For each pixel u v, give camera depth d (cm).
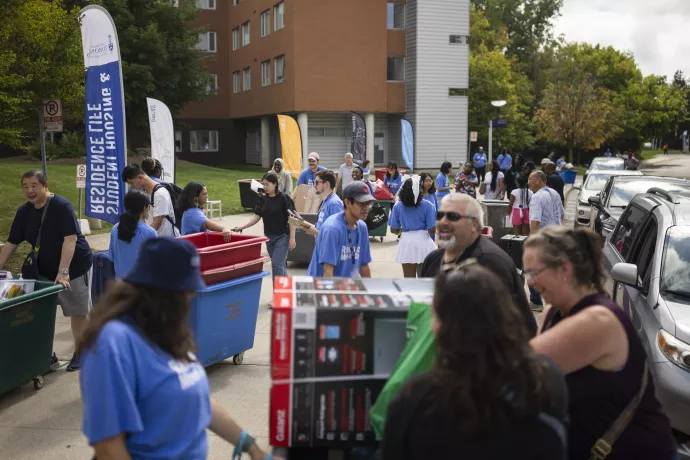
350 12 3553
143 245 223
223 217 1784
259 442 467
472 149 4956
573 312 256
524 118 5597
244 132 4538
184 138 4384
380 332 244
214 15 4372
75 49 1329
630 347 245
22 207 604
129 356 211
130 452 215
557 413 177
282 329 242
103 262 670
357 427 246
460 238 364
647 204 658
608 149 6050
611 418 246
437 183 1460
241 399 550
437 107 3872
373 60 3631
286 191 1436
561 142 5066
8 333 527
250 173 3372
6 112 1234
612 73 6184
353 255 520
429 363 225
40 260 599
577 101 4909
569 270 257
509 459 169
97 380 206
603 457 245
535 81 6384
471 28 5531
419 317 238
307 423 245
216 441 476
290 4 3503
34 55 1288
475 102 4688
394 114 4006
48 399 555
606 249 732
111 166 984
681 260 534
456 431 169
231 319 593
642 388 246
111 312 216
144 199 595
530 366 172
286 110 3644
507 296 179
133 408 209
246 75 4222
